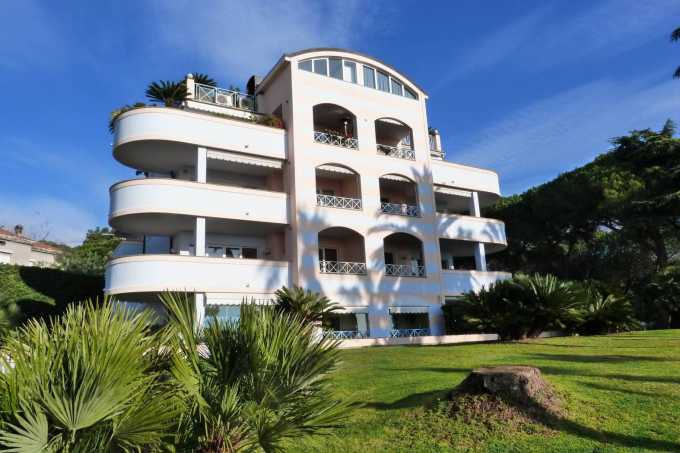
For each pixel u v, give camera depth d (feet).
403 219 102.22
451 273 105.29
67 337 15.28
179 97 97.19
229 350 18.02
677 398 26.27
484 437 23.39
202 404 16.30
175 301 19.08
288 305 72.49
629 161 128.06
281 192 92.94
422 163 108.99
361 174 99.66
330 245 101.81
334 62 103.40
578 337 70.18
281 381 17.31
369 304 93.04
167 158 91.40
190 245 91.20
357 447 24.71
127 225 86.38
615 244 135.13
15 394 13.74
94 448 14.14
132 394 14.70
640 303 103.30
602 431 23.00
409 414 27.37
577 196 132.26
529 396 25.20
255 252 96.73
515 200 152.46
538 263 149.48
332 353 18.72
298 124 94.53
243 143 90.27
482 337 92.12
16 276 96.17
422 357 51.52
